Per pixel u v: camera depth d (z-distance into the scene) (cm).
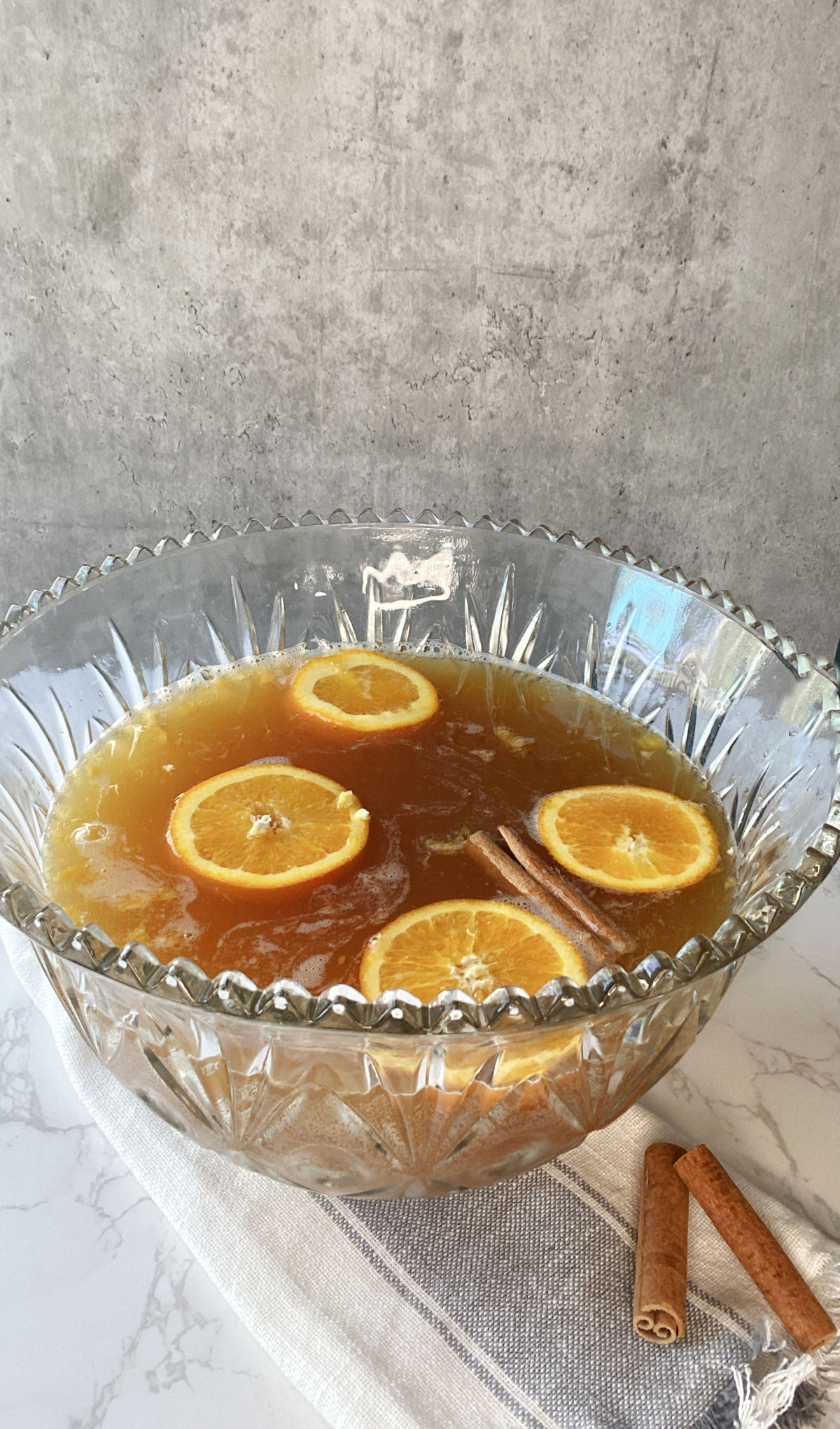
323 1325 36
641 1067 33
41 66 54
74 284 61
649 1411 34
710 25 52
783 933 52
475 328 61
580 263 59
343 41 53
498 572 51
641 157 56
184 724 46
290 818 40
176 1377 36
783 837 36
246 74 54
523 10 52
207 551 48
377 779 43
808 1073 46
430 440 66
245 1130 32
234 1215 39
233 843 39
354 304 61
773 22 52
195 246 59
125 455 67
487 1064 29
